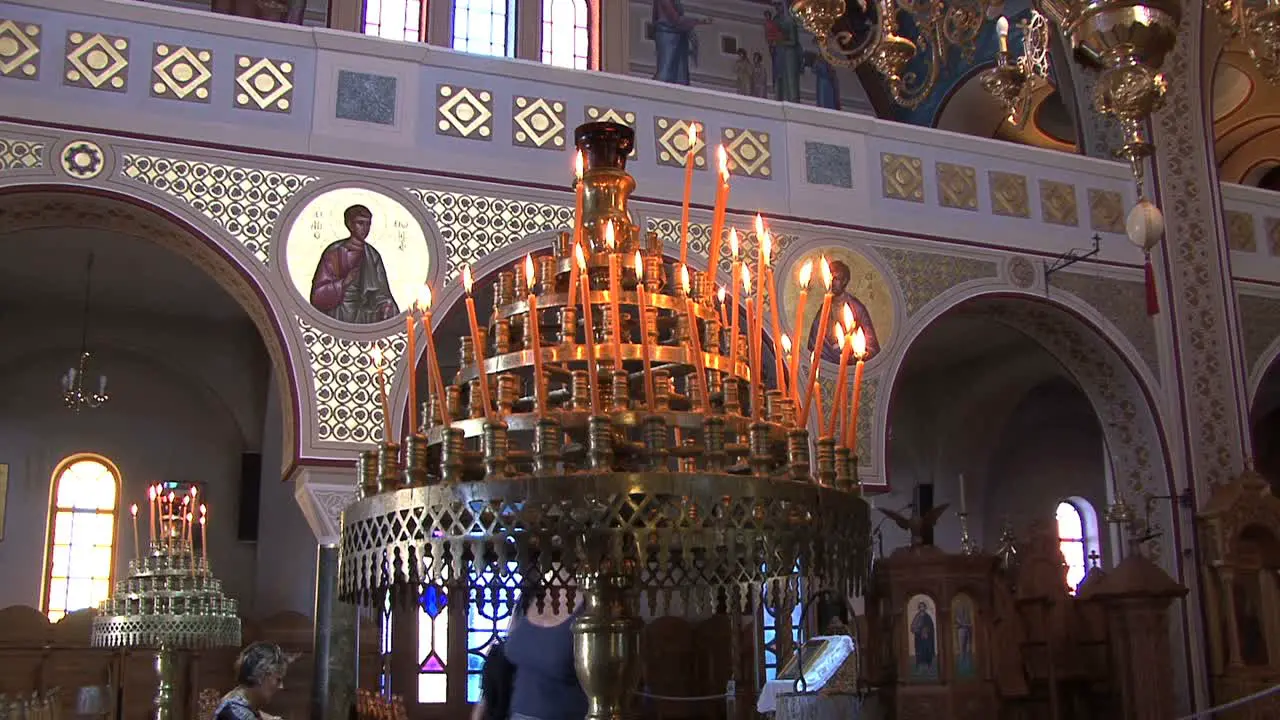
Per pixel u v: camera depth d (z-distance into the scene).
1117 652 13.86
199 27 11.59
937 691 12.58
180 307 16.34
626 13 17.48
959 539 19.66
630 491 2.95
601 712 3.33
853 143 13.98
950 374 19.80
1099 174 15.44
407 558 3.12
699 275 3.84
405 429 10.34
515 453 3.35
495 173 12.31
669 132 13.10
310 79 11.88
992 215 14.59
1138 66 6.25
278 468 16.80
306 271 11.48
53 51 11.05
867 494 13.08
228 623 9.85
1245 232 16.44
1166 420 15.12
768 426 3.24
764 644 14.31
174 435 16.78
